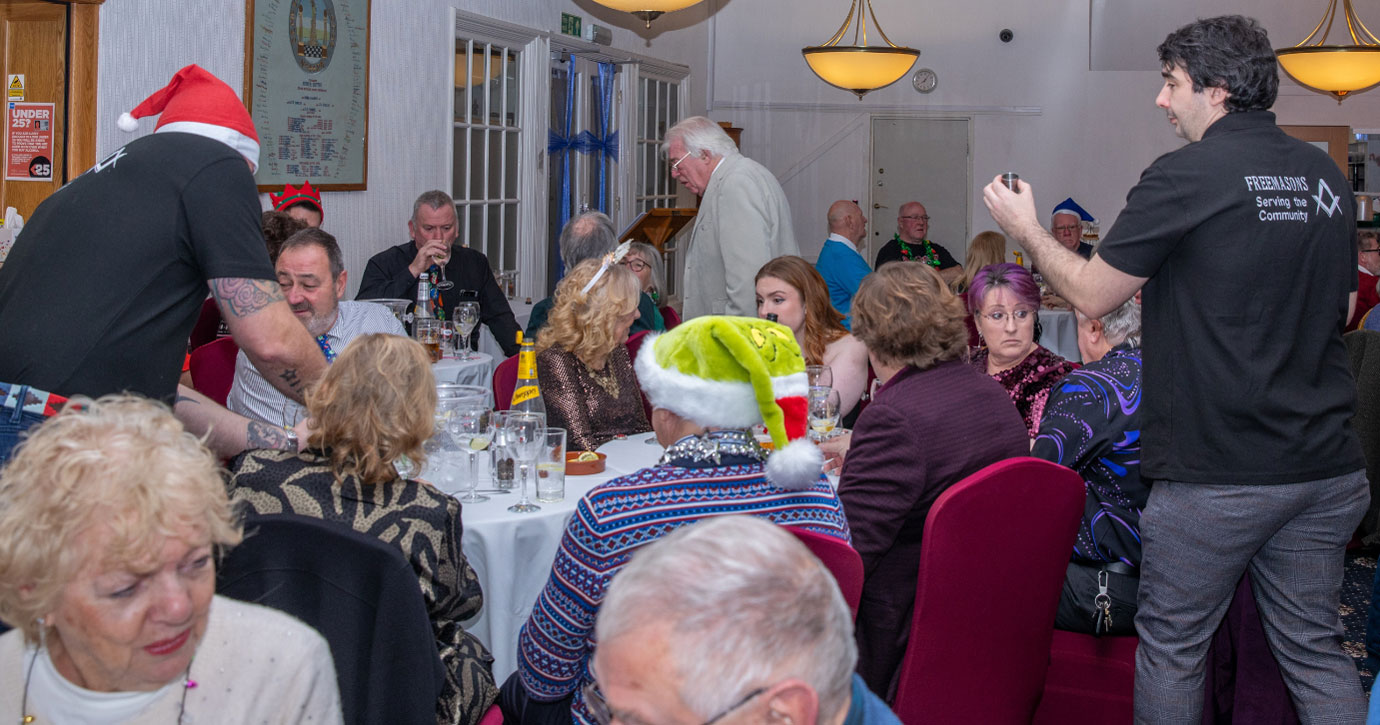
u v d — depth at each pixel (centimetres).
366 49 555
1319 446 204
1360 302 625
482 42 660
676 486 157
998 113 959
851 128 974
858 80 655
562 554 158
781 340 162
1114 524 238
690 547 88
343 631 147
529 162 711
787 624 84
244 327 192
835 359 326
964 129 966
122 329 183
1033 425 281
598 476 261
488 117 673
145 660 114
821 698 86
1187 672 216
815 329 328
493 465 251
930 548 188
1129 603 235
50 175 412
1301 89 923
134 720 121
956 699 200
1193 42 208
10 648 120
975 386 215
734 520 92
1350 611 380
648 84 859
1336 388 209
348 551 147
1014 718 211
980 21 952
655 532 154
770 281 324
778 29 972
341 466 179
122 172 188
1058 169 956
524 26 686
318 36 520
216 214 190
